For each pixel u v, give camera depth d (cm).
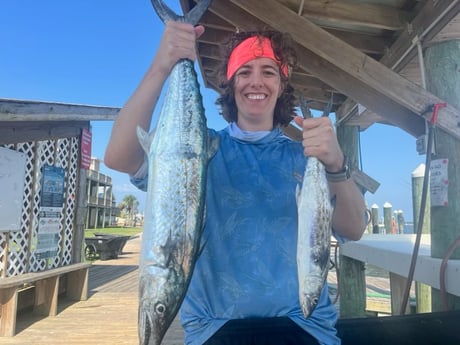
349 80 384
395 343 245
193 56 159
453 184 283
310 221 154
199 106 161
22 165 530
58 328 488
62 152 643
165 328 138
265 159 178
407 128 364
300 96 166
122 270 1017
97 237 1327
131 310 582
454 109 286
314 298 150
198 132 157
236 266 161
